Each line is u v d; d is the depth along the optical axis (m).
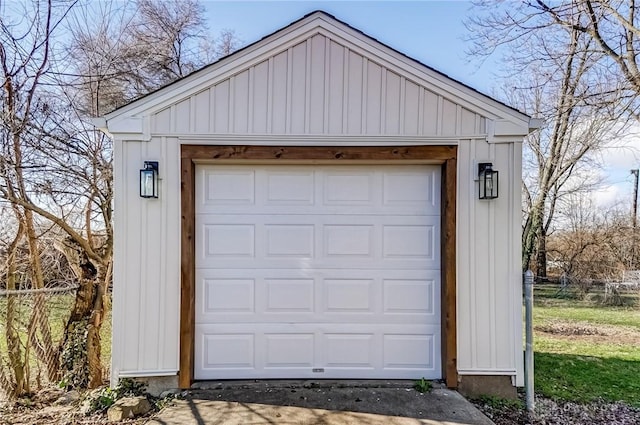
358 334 4.04
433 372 4.01
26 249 5.53
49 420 3.67
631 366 5.12
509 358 3.88
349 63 3.96
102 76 6.24
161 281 3.85
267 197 4.08
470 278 3.91
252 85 3.92
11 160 5.14
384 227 4.08
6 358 4.50
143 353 3.82
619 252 12.60
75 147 6.00
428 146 3.94
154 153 3.88
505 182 3.92
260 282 4.04
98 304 5.36
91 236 6.02
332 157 3.93
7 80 5.15
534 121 3.89
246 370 4.00
